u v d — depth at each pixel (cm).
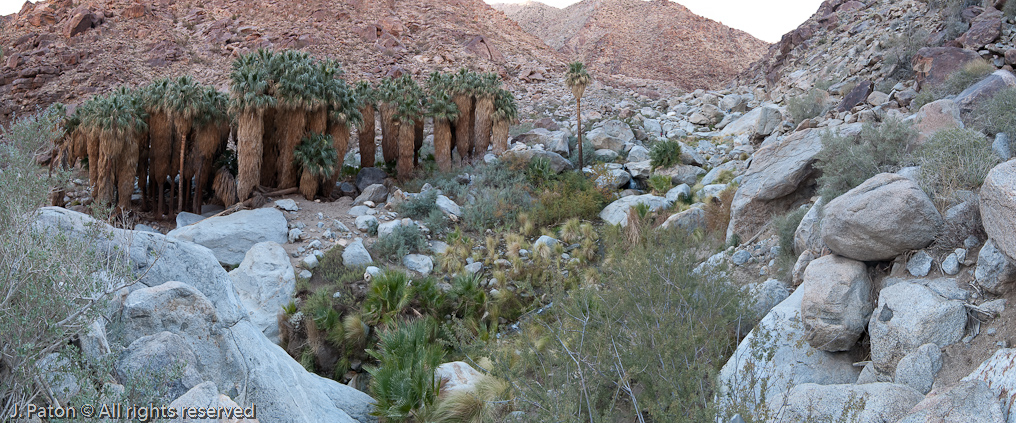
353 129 3519
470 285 1515
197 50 4984
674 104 4144
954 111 1062
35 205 453
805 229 952
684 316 682
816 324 667
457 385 960
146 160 2172
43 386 381
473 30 6262
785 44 4612
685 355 563
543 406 565
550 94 4666
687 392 520
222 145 2317
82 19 5066
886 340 598
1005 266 571
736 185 1592
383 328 1355
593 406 539
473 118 2727
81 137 2061
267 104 2042
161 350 503
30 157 493
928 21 2975
